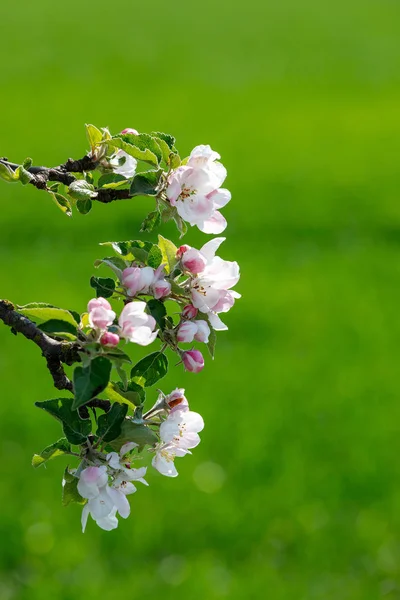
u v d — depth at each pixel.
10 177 3.02
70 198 3.14
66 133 33.94
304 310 17.08
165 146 2.91
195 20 62.00
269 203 26.00
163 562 9.16
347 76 46.88
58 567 8.94
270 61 50.41
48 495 10.10
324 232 23.22
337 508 10.16
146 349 14.48
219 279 2.98
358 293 18.19
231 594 8.66
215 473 10.73
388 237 22.88
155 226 2.98
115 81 43.84
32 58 48.06
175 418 2.97
